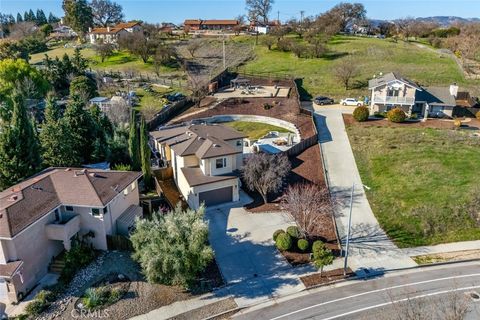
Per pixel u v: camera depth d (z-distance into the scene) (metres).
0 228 24.31
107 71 86.38
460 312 19.72
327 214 34.59
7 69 64.50
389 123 54.03
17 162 34.69
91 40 123.00
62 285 26.47
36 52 112.56
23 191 28.09
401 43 100.00
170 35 122.19
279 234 30.77
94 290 25.42
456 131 50.22
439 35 108.62
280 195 38.09
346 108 61.19
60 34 143.00
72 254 27.92
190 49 97.31
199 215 27.75
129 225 30.88
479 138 47.34
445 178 38.69
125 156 42.62
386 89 56.50
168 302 25.36
